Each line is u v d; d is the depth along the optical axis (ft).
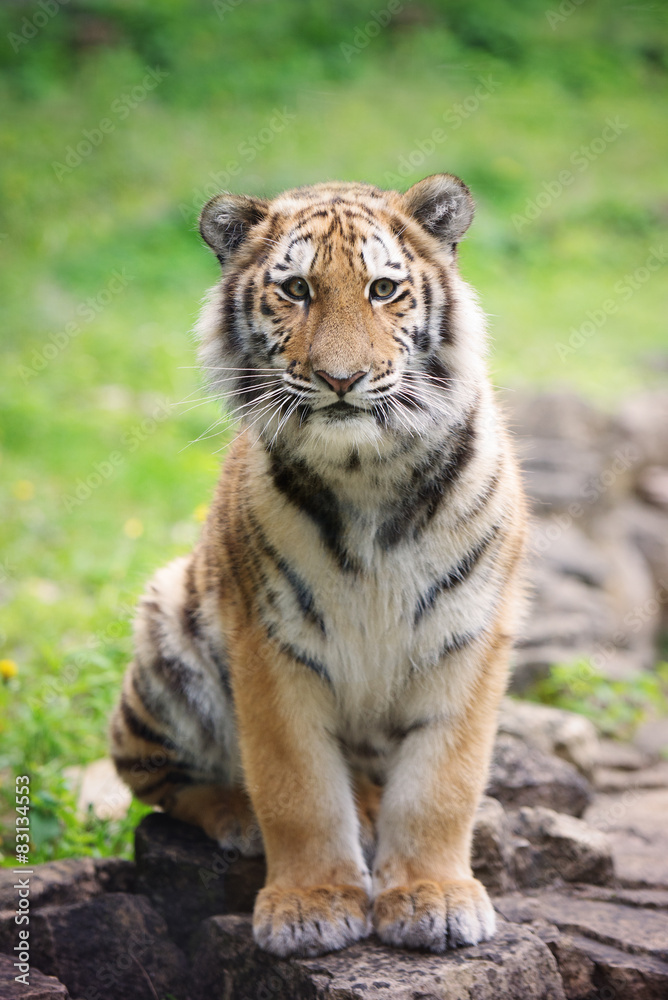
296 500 17.80
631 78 105.19
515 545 18.92
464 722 18.42
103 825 23.85
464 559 17.92
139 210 78.28
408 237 18.38
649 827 25.61
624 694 35.32
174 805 21.58
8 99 90.74
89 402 55.31
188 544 37.70
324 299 17.29
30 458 48.24
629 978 17.51
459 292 18.67
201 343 19.08
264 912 17.51
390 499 17.72
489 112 96.17
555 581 40.27
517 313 68.90
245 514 18.39
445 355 18.25
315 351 16.87
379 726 19.40
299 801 18.20
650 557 46.73
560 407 50.83
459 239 18.92
